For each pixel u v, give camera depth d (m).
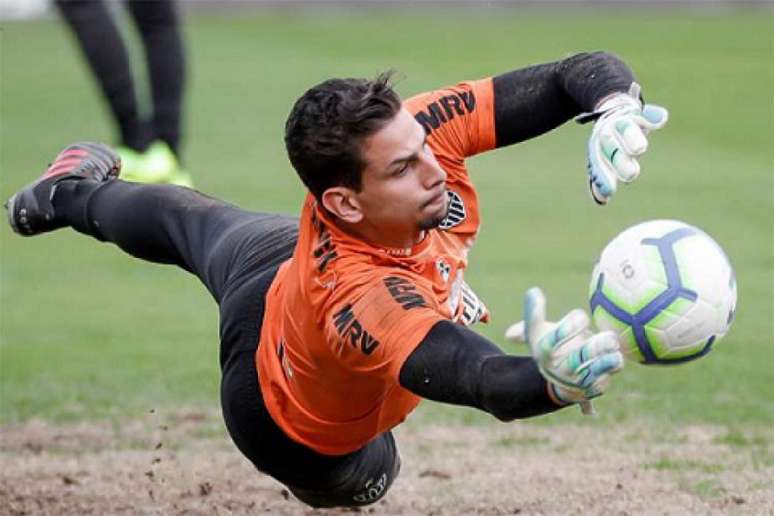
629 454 23.38
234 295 15.97
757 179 57.75
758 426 25.06
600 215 50.12
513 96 15.66
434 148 15.38
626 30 108.00
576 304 35.41
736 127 71.31
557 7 126.38
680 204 51.97
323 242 13.80
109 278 41.34
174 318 35.81
